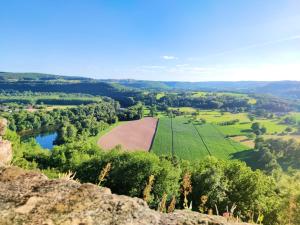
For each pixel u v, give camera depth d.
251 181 44.00
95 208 3.24
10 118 179.88
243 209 41.72
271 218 37.28
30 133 183.62
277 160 132.88
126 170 50.59
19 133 181.50
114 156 56.62
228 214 4.18
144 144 139.25
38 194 3.40
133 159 51.47
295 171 110.25
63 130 150.00
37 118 197.88
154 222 3.17
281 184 50.38
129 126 176.12
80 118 196.88
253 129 186.62
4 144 6.16
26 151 86.62
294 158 131.25
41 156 83.06
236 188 45.00
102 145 133.75
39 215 3.01
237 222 3.58
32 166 56.84
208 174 45.47
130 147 132.75
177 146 140.25
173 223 3.21
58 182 3.78
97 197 3.47
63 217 3.02
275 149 139.50
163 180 47.34
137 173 49.06
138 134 157.12
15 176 3.87
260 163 123.69
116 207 3.32
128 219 3.11
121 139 145.62
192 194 45.19
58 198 3.35
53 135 180.00
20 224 2.83
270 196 44.81
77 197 3.43
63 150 83.69
